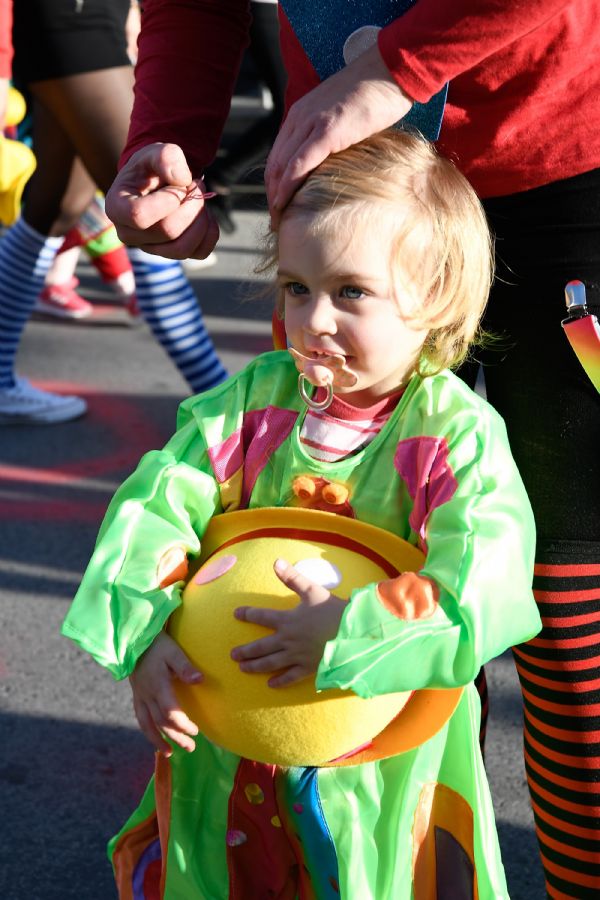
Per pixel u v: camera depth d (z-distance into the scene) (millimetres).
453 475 1499
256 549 1542
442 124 1646
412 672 1399
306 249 1486
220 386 1714
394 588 1407
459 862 1640
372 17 1581
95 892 2318
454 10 1434
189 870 1657
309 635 1427
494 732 2803
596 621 1729
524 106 1611
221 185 6977
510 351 1726
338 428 1587
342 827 1576
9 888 2318
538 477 1724
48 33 3602
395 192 1490
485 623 1412
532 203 1665
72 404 4652
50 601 3359
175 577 1593
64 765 2691
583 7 1578
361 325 1492
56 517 3854
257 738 1471
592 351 1612
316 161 1489
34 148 4230
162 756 1634
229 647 1474
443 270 1524
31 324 5777
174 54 1843
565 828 1803
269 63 5227
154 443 4430
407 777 1579
